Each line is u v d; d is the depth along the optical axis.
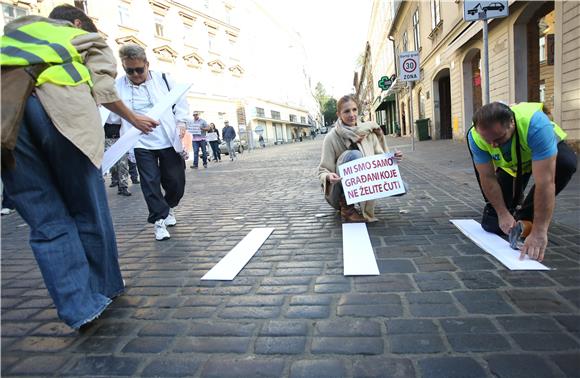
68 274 2.12
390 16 30.11
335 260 3.05
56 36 2.05
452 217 4.07
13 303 2.64
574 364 1.64
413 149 12.88
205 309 2.35
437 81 18.45
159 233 4.03
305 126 68.12
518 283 2.41
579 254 2.79
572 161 2.93
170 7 26.98
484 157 3.05
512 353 1.73
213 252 3.48
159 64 26.03
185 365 1.80
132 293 2.66
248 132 37.81
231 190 7.48
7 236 4.72
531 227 2.85
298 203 5.56
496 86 10.89
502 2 5.16
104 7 21.50
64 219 2.18
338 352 1.82
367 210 4.13
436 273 2.65
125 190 7.70
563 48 7.28
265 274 2.86
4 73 1.88
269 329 2.07
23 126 2.00
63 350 2.00
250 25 39.12
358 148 4.18
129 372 1.78
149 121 2.60
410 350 1.80
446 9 14.95
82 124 2.03
